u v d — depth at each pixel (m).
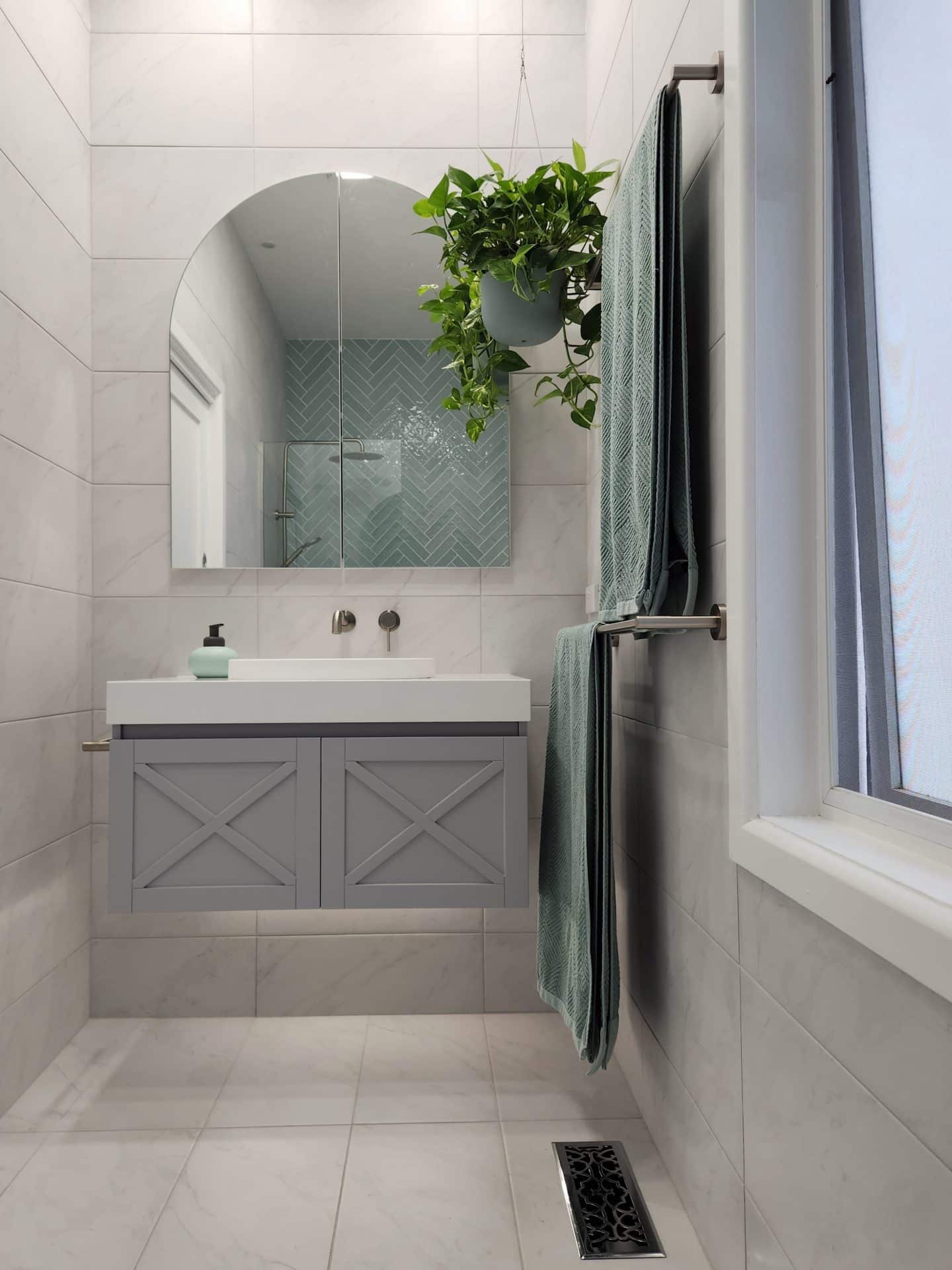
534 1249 1.33
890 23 0.88
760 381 1.05
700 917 1.32
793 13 1.06
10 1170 1.54
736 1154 1.16
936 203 0.78
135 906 1.79
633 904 1.79
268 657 2.31
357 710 1.80
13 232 1.84
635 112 1.75
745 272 1.05
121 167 2.30
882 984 0.77
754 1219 1.09
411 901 1.80
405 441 2.33
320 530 2.31
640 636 1.53
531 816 2.32
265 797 1.80
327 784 1.79
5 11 1.81
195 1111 1.74
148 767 1.79
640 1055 1.73
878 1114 0.78
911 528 0.84
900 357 0.86
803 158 1.06
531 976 2.27
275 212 2.32
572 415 2.07
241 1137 1.65
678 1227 1.37
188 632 2.29
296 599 2.32
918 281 0.82
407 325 2.33
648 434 1.30
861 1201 0.81
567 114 2.34
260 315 2.31
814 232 1.05
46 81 2.02
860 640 0.96
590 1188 1.48
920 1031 0.71
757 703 1.05
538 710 2.33
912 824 0.85
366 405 2.32
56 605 2.06
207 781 1.79
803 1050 0.94
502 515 2.34
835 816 1.01
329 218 2.32
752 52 1.06
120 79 2.31
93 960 2.24
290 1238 1.35
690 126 1.37
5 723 1.78
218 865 1.79
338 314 2.32
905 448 0.85
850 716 0.99
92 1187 1.49
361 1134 1.65
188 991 2.24
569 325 2.36
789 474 1.05
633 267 1.40
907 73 0.84
